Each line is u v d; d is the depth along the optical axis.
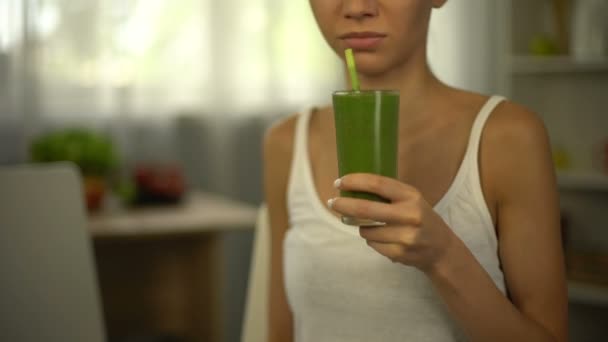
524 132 1.05
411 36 1.04
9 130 3.26
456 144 1.10
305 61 3.78
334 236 1.12
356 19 1.03
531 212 1.05
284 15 3.74
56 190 1.73
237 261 3.84
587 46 2.72
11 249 1.69
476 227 1.06
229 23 3.66
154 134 3.54
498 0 3.79
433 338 1.07
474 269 0.91
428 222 0.83
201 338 2.60
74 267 1.73
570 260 2.78
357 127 0.86
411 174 1.12
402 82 1.12
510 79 2.94
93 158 2.51
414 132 1.13
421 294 1.07
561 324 1.04
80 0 3.37
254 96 3.73
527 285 1.05
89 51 3.40
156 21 3.52
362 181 0.83
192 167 3.63
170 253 2.64
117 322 2.60
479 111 1.10
